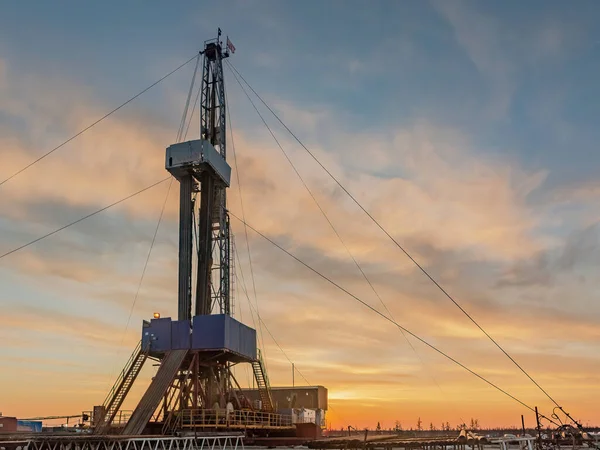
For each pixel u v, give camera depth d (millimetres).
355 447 35250
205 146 60562
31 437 32469
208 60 70750
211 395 55531
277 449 50562
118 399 49469
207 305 60188
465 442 37875
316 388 79938
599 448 33562
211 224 62688
